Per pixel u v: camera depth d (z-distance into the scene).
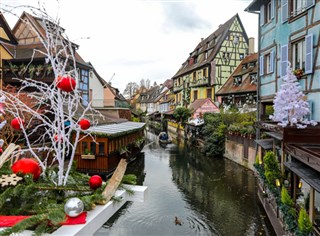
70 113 1.92
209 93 28.80
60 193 1.65
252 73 20.41
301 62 8.90
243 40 28.12
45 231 1.22
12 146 1.80
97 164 11.95
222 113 19.08
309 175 4.96
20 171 1.68
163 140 25.50
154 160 17.61
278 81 9.98
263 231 7.30
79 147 12.09
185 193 10.65
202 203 9.48
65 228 1.27
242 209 8.87
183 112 28.30
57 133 1.92
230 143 16.64
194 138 23.09
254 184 11.50
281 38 9.89
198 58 33.00
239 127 15.34
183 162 16.81
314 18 8.01
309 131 6.88
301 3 8.77
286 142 6.99
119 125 17.48
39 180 1.80
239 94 22.00
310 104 8.16
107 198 1.57
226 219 8.10
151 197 10.13
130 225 7.68
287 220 5.34
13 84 15.84
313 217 4.97
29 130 6.74
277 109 7.43
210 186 11.55
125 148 14.42
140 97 72.31
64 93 1.95
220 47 27.62
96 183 1.69
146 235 7.07
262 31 11.70
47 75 15.02
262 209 8.70
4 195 1.43
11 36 17.67
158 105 55.94
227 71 27.72
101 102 25.92
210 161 16.70
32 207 1.48
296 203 5.94
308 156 4.96
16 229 1.19
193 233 7.22
